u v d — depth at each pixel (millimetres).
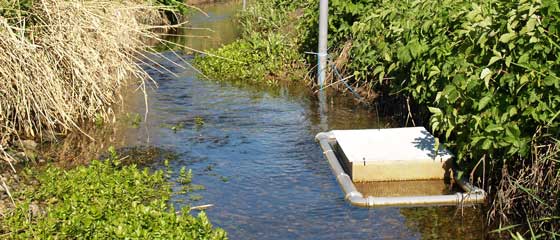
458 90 6223
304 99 10336
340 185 6570
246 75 12055
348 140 7273
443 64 7086
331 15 11133
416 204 6059
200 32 19391
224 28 20047
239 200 6305
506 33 5957
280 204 6191
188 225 5324
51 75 7852
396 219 5812
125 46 9297
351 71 10594
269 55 12391
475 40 6484
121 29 9344
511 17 5918
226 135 8453
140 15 13727
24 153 7629
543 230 5066
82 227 5289
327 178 6824
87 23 8555
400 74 8625
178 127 8828
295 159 7461
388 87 9344
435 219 5789
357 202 6082
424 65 7480
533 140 5508
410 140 7223
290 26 14805
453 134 7180
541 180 5355
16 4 7832
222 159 7512
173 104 10133
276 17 16078
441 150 6785
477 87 6066
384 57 8922
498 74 5914
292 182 6742
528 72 5684
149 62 13844
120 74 9156
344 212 5977
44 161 7516
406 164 6570
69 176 6586
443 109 6781
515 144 5434
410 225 5695
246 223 5793
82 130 8648
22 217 5770
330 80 10906
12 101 7781
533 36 5660
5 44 7371
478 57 6371
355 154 6770
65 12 8281
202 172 7094
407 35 8203
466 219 5770
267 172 7055
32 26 7953
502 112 5793
